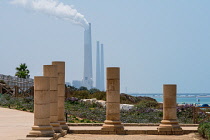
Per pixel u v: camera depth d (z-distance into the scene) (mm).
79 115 49812
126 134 33219
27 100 58594
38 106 27500
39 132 27078
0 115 45812
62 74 34250
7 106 55250
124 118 47906
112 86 33625
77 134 32781
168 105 34188
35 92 27688
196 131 34219
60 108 33938
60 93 34031
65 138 29297
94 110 54281
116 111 33656
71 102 62812
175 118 34312
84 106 60500
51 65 31828
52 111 31531
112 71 33656
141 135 32656
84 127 37000
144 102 63219
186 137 31500
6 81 82438
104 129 33312
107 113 33875
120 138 30234
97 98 74562
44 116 27594
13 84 85500
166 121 33938
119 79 33938
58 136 29438
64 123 33875
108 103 33750
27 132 30734
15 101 57688
